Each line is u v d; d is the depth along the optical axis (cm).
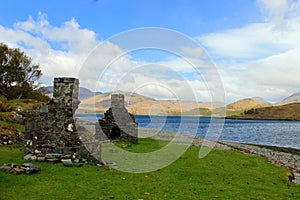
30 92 5041
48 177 1209
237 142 4541
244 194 1090
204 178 1334
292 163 2355
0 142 2061
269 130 8562
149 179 1270
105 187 1104
